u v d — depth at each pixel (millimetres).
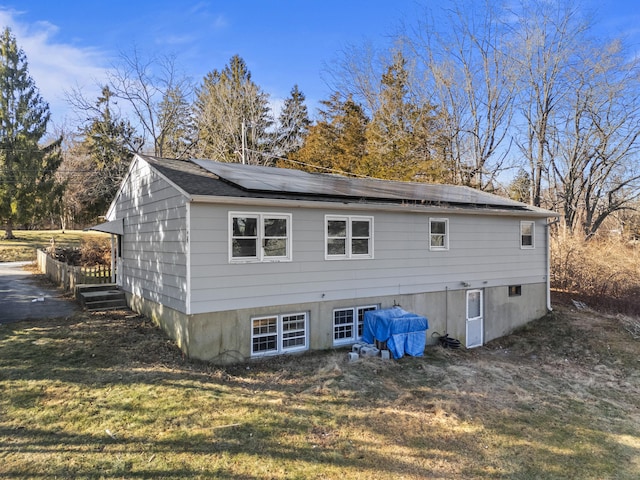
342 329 10836
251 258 9148
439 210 12125
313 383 8031
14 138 30578
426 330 11617
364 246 11133
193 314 8359
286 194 9648
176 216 8984
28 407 5770
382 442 5840
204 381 7375
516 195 29188
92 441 5109
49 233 37062
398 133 28109
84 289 13336
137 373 7285
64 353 7887
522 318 15031
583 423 7195
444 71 27828
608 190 25953
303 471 4926
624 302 16406
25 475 4367
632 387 9648
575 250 19719
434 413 7016
